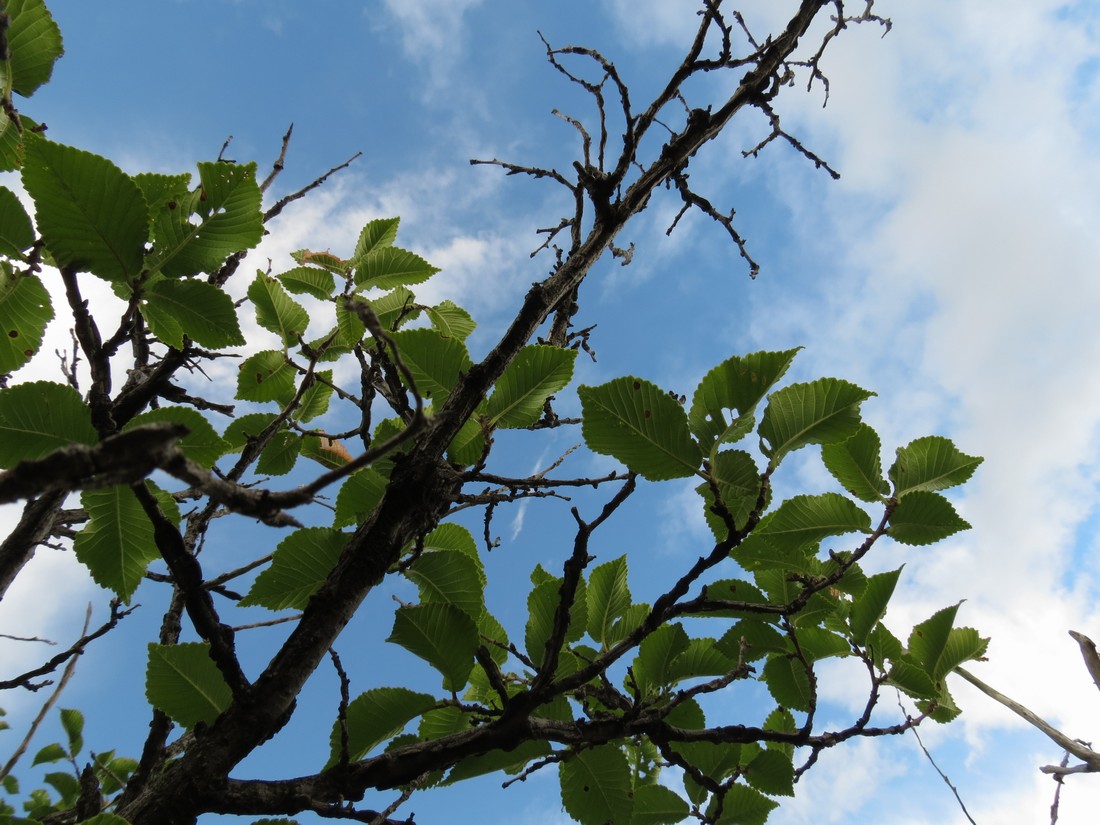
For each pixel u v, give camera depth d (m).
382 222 3.58
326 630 2.08
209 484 1.09
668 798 2.99
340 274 3.49
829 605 2.83
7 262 2.19
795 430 2.28
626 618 3.09
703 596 2.27
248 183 2.05
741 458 2.27
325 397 3.49
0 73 2.15
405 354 2.59
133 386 3.23
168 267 2.02
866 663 2.67
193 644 2.25
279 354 3.31
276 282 3.33
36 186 1.78
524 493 2.34
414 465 2.31
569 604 2.22
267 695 1.96
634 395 2.26
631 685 2.94
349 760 2.14
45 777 3.75
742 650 2.61
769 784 2.88
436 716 2.75
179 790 1.82
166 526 1.85
